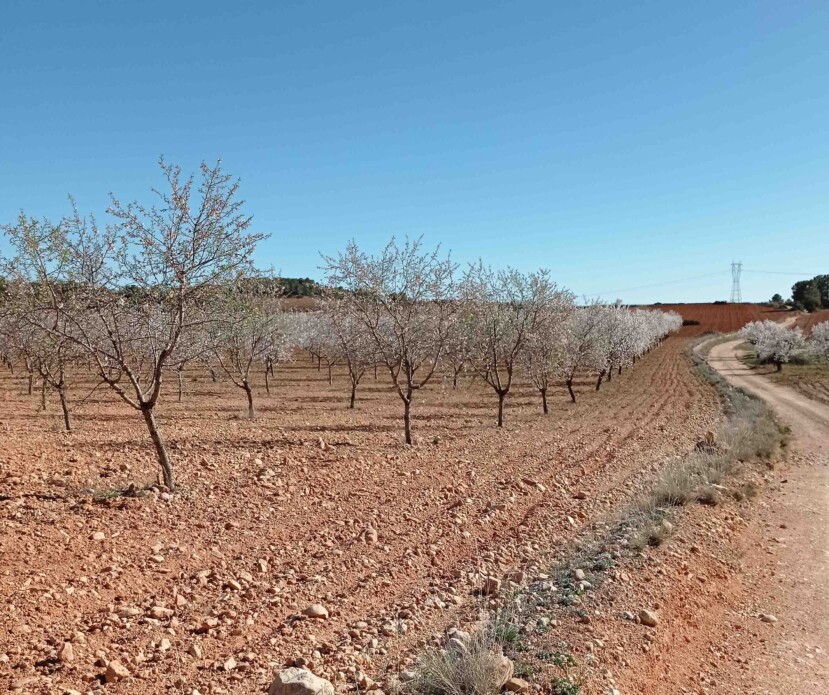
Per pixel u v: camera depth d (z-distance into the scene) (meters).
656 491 11.52
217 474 12.25
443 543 9.20
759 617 7.60
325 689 4.61
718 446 16.22
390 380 40.84
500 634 5.92
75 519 8.79
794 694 5.92
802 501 13.19
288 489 11.58
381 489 12.11
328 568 7.96
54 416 20.64
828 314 112.19
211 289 10.42
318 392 33.38
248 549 8.50
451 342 20.27
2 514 8.66
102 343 11.14
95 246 9.77
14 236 9.53
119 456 13.20
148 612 6.34
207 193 9.81
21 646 5.41
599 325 38.25
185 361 11.30
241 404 27.03
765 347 52.41
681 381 42.41
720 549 9.48
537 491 12.55
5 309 11.20
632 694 5.34
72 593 6.58
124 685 4.96
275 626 6.30
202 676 5.21
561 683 5.09
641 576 7.68
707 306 140.62
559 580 7.59
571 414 26.22
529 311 24.69
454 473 13.93
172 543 8.40
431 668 5.11
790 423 25.03
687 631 6.81
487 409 27.50
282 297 26.05
